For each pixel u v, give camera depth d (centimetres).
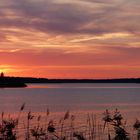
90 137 2197
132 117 5794
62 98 14012
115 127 1066
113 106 9144
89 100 12369
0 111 7625
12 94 18825
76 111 7338
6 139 1057
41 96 16162
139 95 17412
